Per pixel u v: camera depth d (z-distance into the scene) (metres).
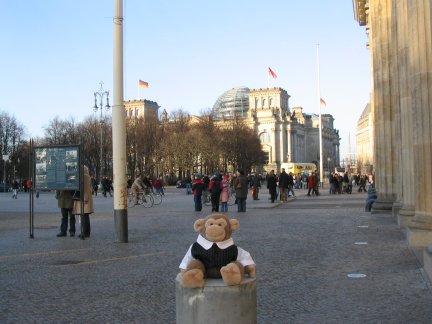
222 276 4.41
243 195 26.31
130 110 152.12
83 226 15.49
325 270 9.87
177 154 83.69
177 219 22.36
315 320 6.60
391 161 22.44
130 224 20.05
